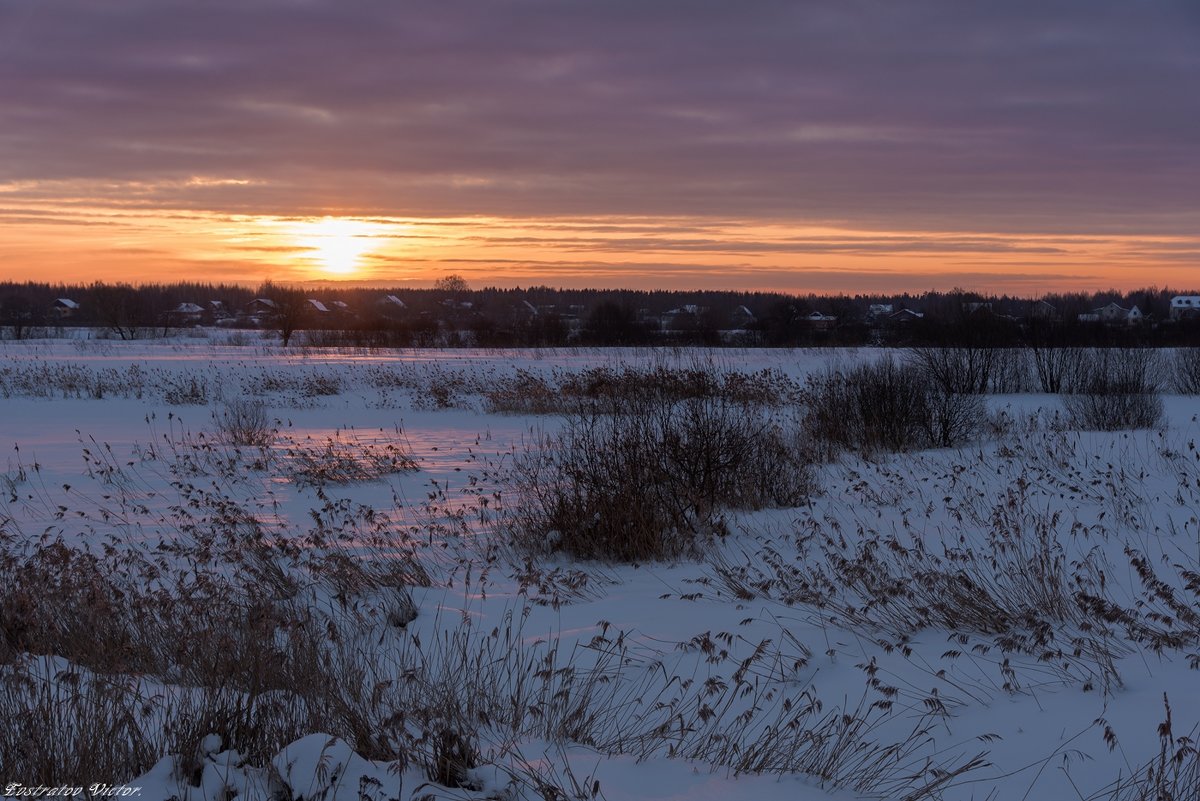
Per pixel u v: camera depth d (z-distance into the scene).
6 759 3.50
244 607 5.92
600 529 8.00
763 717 4.50
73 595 5.94
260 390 26.27
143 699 4.21
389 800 3.27
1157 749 3.92
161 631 5.43
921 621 5.77
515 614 6.26
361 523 9.46
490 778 3.59
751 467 10.40
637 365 27.98
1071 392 23.89
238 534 8.31
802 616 6.06
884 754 4.02
